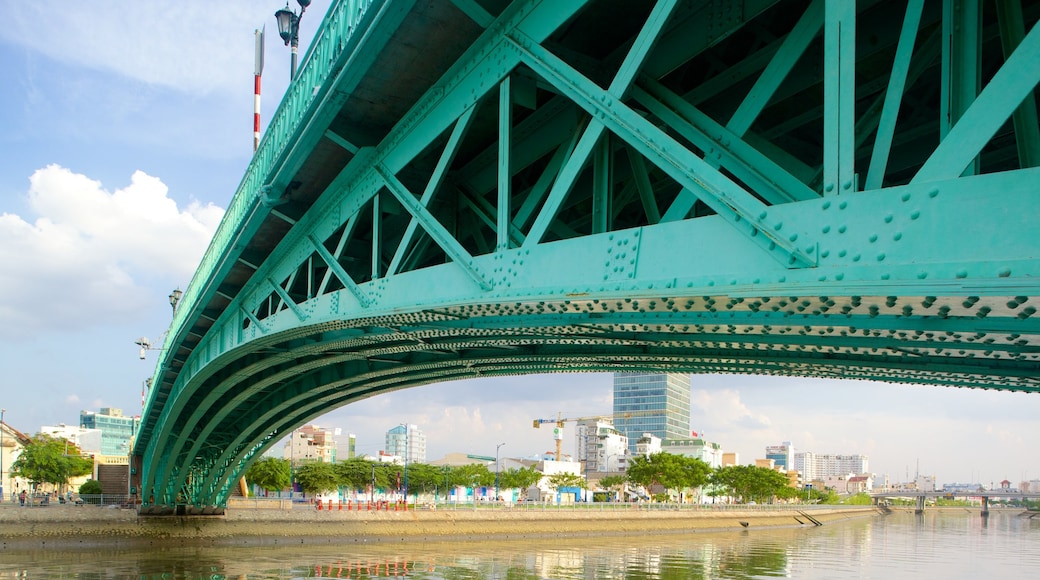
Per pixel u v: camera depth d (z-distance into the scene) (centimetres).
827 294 596
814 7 745
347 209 1609
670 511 9700
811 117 1099
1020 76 510
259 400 3994
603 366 2106
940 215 539
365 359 2744
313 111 1391
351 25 1213
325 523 6131
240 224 2020
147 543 5194
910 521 16000
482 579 4128
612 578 4344
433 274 1193
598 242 843
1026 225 501
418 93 1281
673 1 766
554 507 8375
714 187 697
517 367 2391
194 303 2756
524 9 982
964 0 619
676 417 19700
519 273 955
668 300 758
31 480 8450
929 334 851
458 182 1497
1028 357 1006
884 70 1018
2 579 3666
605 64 1081
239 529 5647
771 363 1532
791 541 8081
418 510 6894
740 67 991
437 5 1034
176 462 5456
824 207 608
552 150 1309
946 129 647
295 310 1920
